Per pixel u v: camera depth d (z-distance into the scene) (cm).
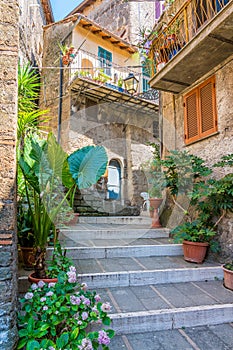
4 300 160
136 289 279
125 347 194
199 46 345
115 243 398
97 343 170
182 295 263
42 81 858
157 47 480
